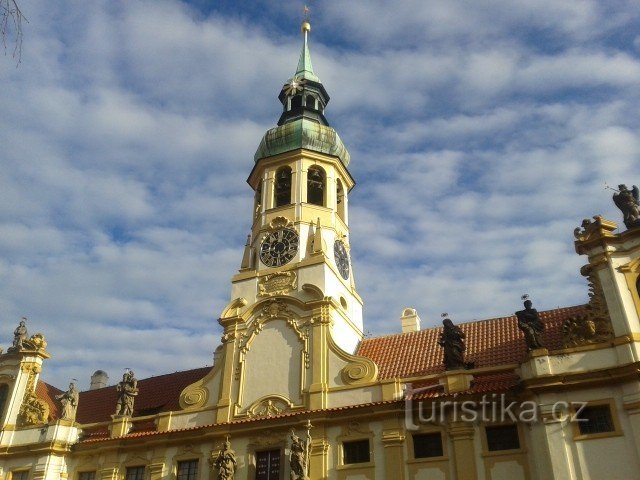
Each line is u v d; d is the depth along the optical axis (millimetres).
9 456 40500
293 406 35281
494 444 30422
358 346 41406
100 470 38344
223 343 39594
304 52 54906
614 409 28125
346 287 42500
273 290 40031
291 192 44406
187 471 36156
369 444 32531
